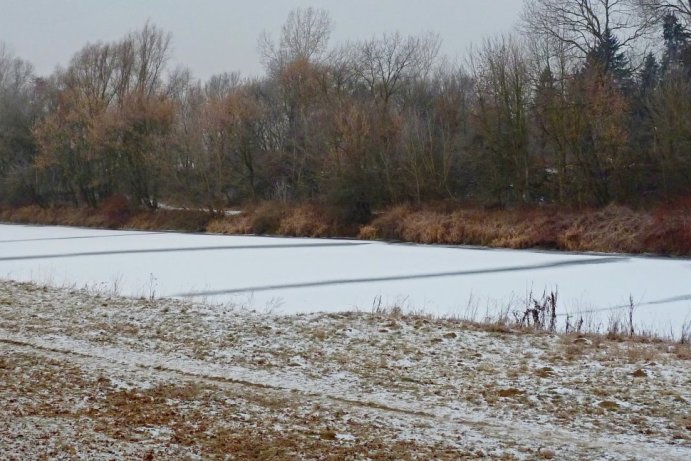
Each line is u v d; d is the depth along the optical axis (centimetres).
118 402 879
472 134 4778
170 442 738
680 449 754
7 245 4141
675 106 4028
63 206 6631
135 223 5781
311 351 1185
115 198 6084
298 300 2156
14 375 995
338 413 855
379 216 4844
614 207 3981
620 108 4231
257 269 2995
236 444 738
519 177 4528
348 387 983
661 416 866
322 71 5672
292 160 5491
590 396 941
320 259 3406
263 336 1294
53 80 7019
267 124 5716
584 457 725
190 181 5647
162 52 6788
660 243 3600
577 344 1272
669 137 4028
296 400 912
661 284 2605
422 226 4403
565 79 4381
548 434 798
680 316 1967
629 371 1061
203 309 1563
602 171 4278
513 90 4553
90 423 793
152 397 909
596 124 4247
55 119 6481
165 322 1404
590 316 1748
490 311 1958
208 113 5622
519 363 1114
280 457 704
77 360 1106
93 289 2092
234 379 1012
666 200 3984
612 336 1393
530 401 920
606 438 789
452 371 1067
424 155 4844
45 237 4816
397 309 1728
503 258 3459
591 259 3409
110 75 6569
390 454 717
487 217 4341
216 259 3378
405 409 884
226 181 5562
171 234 5150
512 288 2494
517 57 4584
